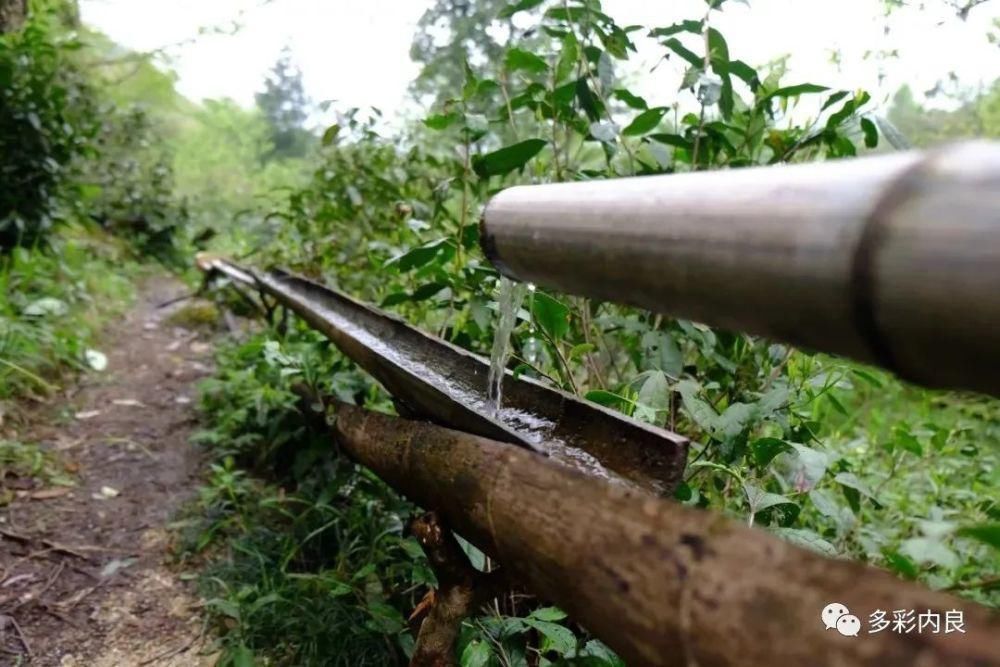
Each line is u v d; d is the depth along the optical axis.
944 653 0.42
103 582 1.77
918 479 2.17
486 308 1.66
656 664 0.59
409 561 1.62
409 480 1.12
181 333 4.23
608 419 0.97
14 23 4.28
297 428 2.32
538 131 1.99
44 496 2.13
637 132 1.70
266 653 1.51
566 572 0.70
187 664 1.51
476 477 0.88
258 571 1.76
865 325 0.46
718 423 1.26
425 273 1.88
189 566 1.85
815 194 0.48
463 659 1.07
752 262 0.52
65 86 4.31
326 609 1.54
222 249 7.24
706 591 0.55
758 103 1.65
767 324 0.55
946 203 0.40
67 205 4.39
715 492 1.47
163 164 7.38
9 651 1.51
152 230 6.56
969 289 0.38
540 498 0.76
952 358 0.42
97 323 3.91
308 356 2.15
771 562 0.53
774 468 1.37
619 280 0.68
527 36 2.01
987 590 1.20
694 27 1.60
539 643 1.30
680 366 1.55
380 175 3.03
